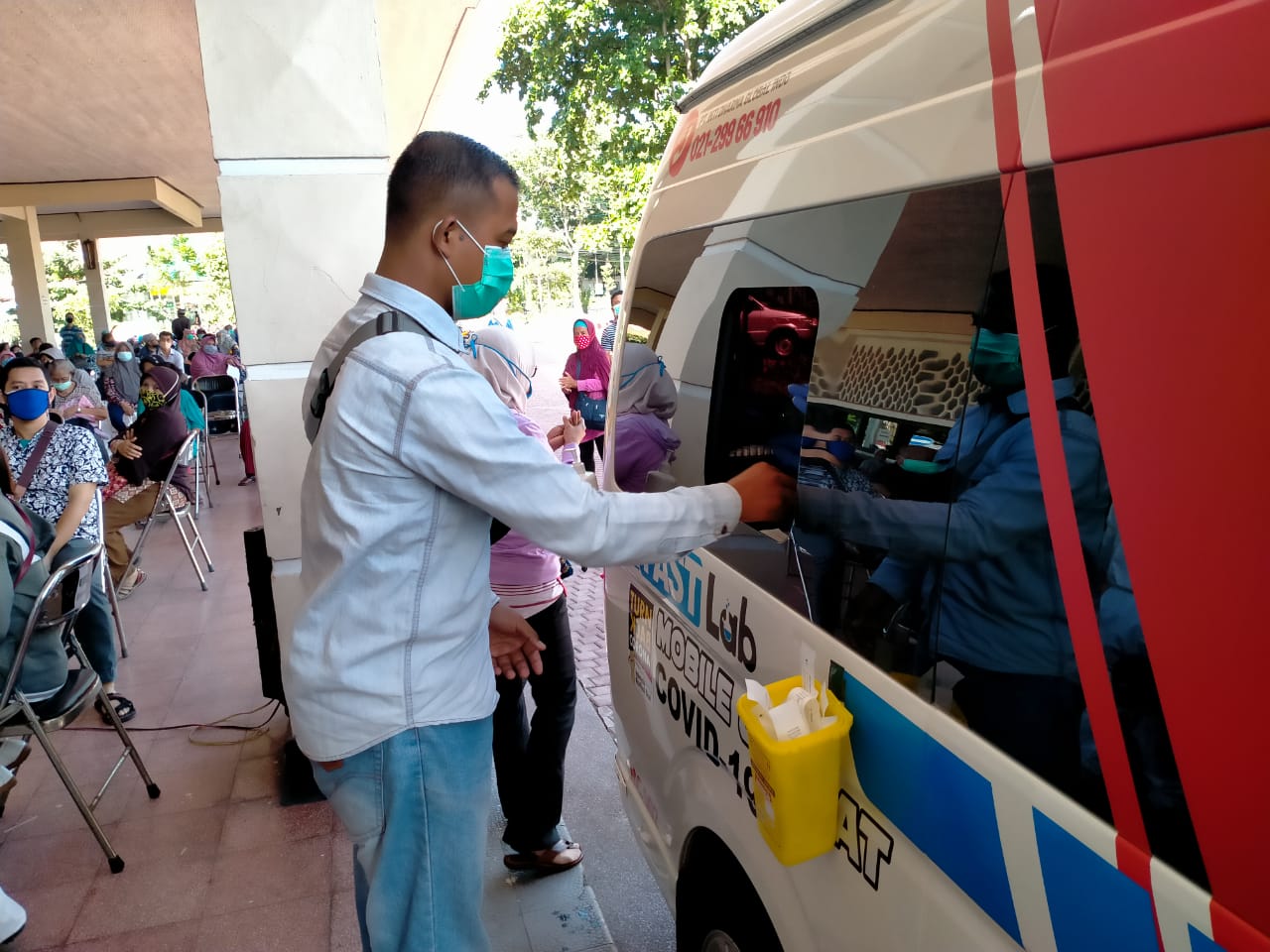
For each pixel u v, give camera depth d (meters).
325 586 1.41
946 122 1.08
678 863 1.89
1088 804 0.85
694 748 1.80
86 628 3.83
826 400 1.34
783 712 1.20
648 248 2.25
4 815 3.24
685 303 1.93
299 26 2.81
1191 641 0.75
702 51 11.17
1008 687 0.95
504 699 2.67
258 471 3.04
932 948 1.07
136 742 3.74
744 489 1.43
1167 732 0.77
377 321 1.44
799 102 1.49
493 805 3.24
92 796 3.34
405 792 1.45
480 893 1.59
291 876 2.89
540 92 12.30
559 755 2.70
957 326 1.05
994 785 0.96
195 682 4.31
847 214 1.29
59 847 3.05
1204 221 0.74
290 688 1.46
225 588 5.77
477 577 1.48
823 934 1.30
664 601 1.96
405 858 1.50
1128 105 0.81
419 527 1.38
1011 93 0.97
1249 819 0.71
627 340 2.38
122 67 7.14
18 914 2.59
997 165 0.98
